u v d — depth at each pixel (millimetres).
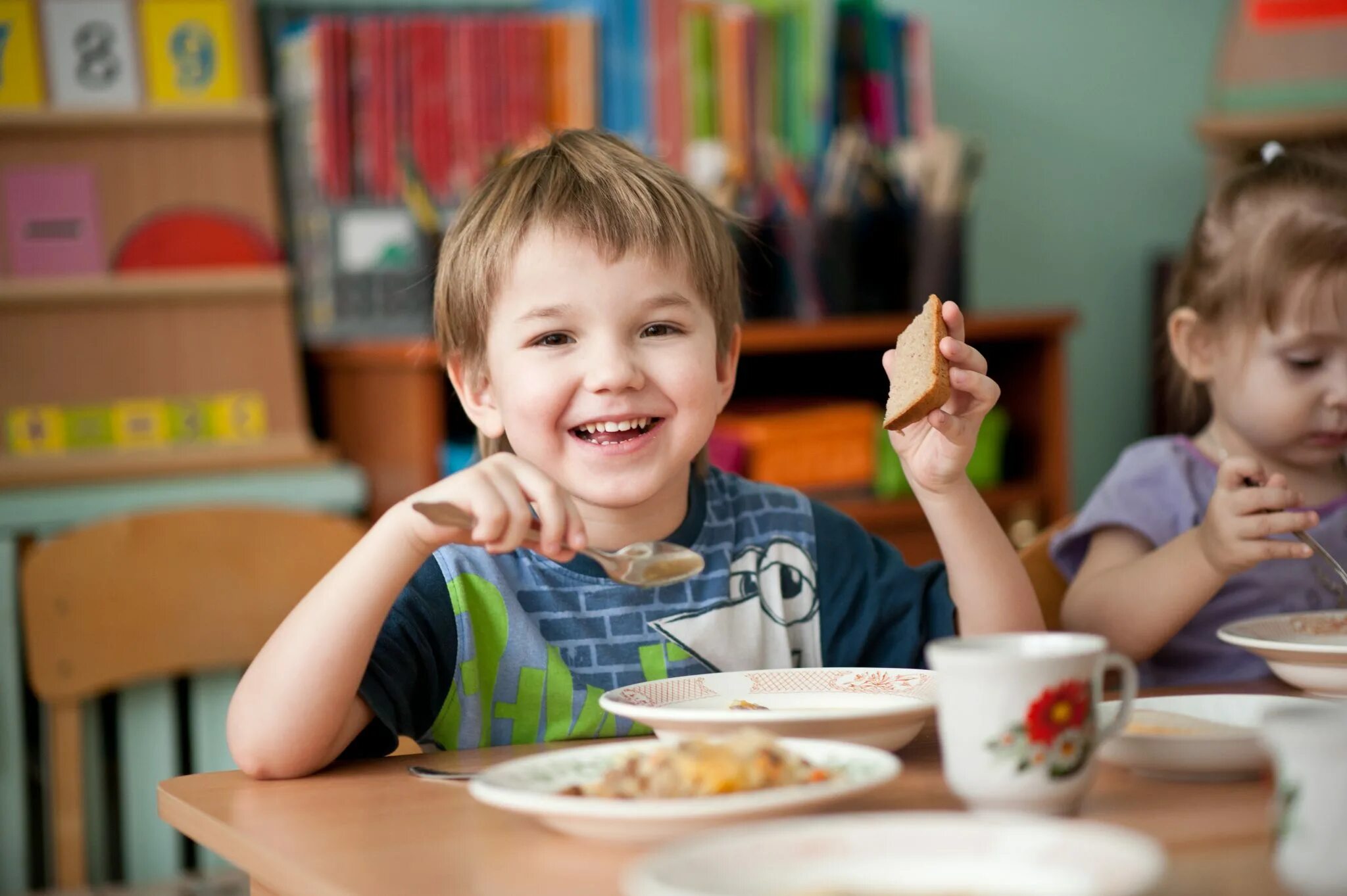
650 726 857
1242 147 2994
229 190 2424
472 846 705
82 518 2115
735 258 1280
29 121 2299
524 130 2531
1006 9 3256
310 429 2604
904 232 2721
